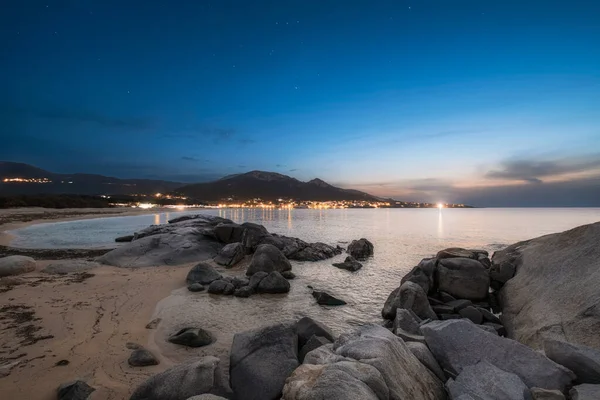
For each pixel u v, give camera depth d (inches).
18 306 551.8
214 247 1131.9
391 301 582.2
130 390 312.0
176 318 536.1
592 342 336.2
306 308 621.6
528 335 418.3
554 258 525.3
